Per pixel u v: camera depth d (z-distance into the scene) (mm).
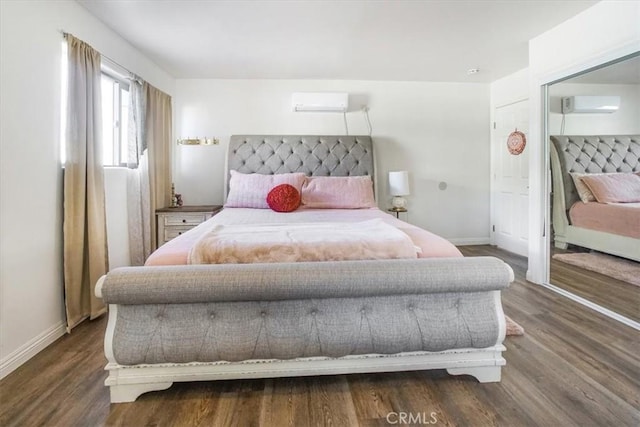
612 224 2770
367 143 4281
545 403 1582
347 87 4430
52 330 2221
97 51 2672
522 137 4129
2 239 1858
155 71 3771
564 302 2781
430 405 1587
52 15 2207
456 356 1759
